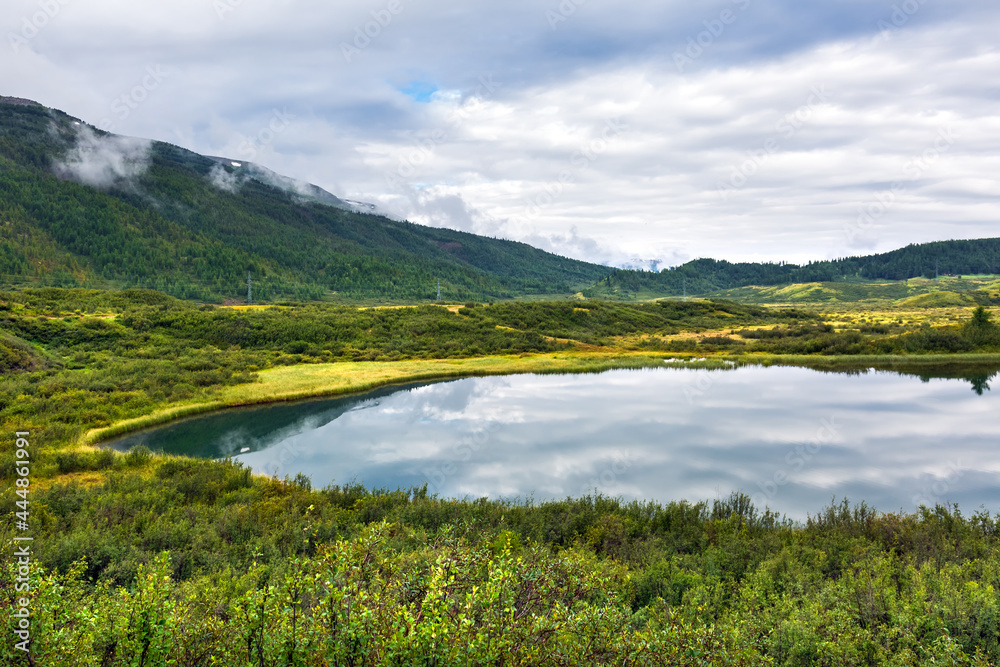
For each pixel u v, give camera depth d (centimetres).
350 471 3109
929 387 5625
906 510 2481
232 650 580
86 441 3488
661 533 1839
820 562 1420
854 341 8294
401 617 534
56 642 587
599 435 3859
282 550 1591
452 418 4403
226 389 5175
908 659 799
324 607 562
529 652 547
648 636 656
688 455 3384
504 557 641
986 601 948
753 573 1332
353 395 5316
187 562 1431
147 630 594
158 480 2456
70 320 7275
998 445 3553
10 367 5047
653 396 5241
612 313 11425
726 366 7162
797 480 2925
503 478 2973
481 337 8719
